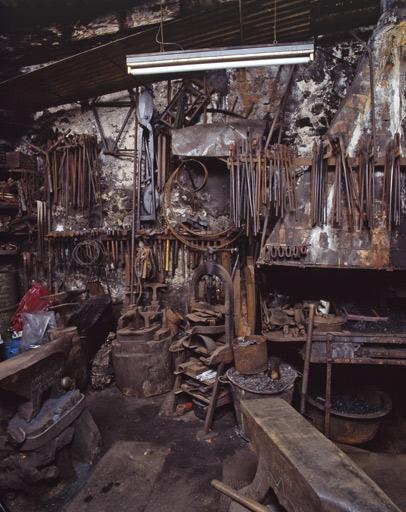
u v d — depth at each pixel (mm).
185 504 2359
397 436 3211
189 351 3904
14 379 2291
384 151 2922
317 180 3008
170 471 2684
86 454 2807
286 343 3410
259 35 3678
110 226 4902
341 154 2912
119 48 3602
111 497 2434
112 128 4910
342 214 2986
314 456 1695
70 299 4406
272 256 3068
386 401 3115
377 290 3436
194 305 3645
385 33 3006
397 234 2863
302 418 2062
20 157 4914
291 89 4359
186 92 4598
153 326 4043
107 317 4637
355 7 3914
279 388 2930
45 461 2381
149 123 4469
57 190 5008
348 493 1447
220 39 3715
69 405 2686
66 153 4848
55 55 4973
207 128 3889
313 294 3627
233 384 3096
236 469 2689
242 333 3584
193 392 3473
